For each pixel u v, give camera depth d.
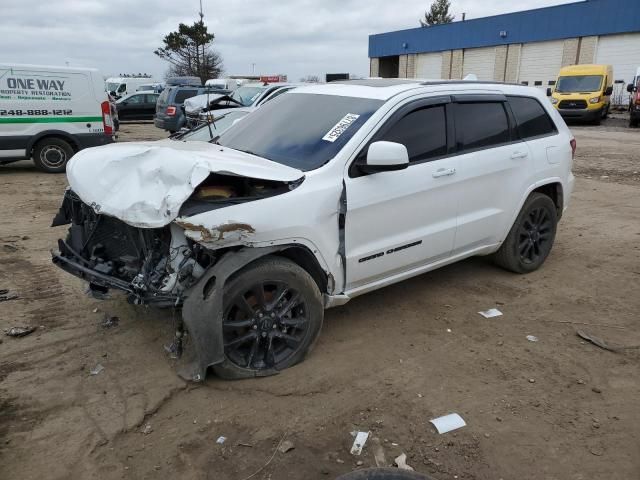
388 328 4.30
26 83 10.67
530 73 36.53
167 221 3.09
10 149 10.80
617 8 31.09
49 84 10.88
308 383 3.51
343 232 3.73
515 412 3.26
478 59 39.53
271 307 3.47
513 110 5.05
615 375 3.68
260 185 3.50
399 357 3.86
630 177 11.05
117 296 4.67
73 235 4.00
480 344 4.08
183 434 3.03
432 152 4.29
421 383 3.55
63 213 4.25
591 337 4.16
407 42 44.22
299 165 3.79
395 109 4.05
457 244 4.60
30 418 3.12
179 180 3.21
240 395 3.38
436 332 4.25
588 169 12.05
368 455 2.89
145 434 3.02
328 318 4.45
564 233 7.03
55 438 2.96
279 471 2.77
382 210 3.92
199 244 3.26
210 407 3.26
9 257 5.79
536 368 3.76
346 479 2.44
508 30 36.78
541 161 5.20
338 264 3.77
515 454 2.91
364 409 3.27
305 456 2.88
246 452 2.90
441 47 41.56
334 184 3.65
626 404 3.36
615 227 7.32
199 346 3.19
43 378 3.51
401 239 4.11
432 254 4.41
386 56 46.81
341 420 3.16
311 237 3.53
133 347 3.89
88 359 3.73
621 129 22.22
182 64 58.16
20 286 4.96
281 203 3.38
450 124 4.43
